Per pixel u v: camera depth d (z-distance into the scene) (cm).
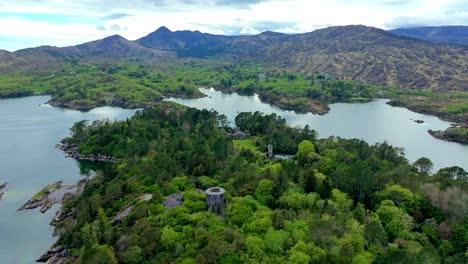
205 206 12088
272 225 10419
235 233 9881
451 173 14825
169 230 10550
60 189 18750
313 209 11612
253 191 13112
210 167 15925
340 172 14088
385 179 13738
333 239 9575
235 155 19650
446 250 9906
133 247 10031
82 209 14338
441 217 11375
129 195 14662
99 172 19088
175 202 12825
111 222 12812
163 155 17988
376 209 11938
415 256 8281
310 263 8819
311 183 13450
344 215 10919
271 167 15850
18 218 15912
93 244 11119
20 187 19225
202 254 9031
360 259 8544
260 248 9369
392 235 10600
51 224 15362
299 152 18962
